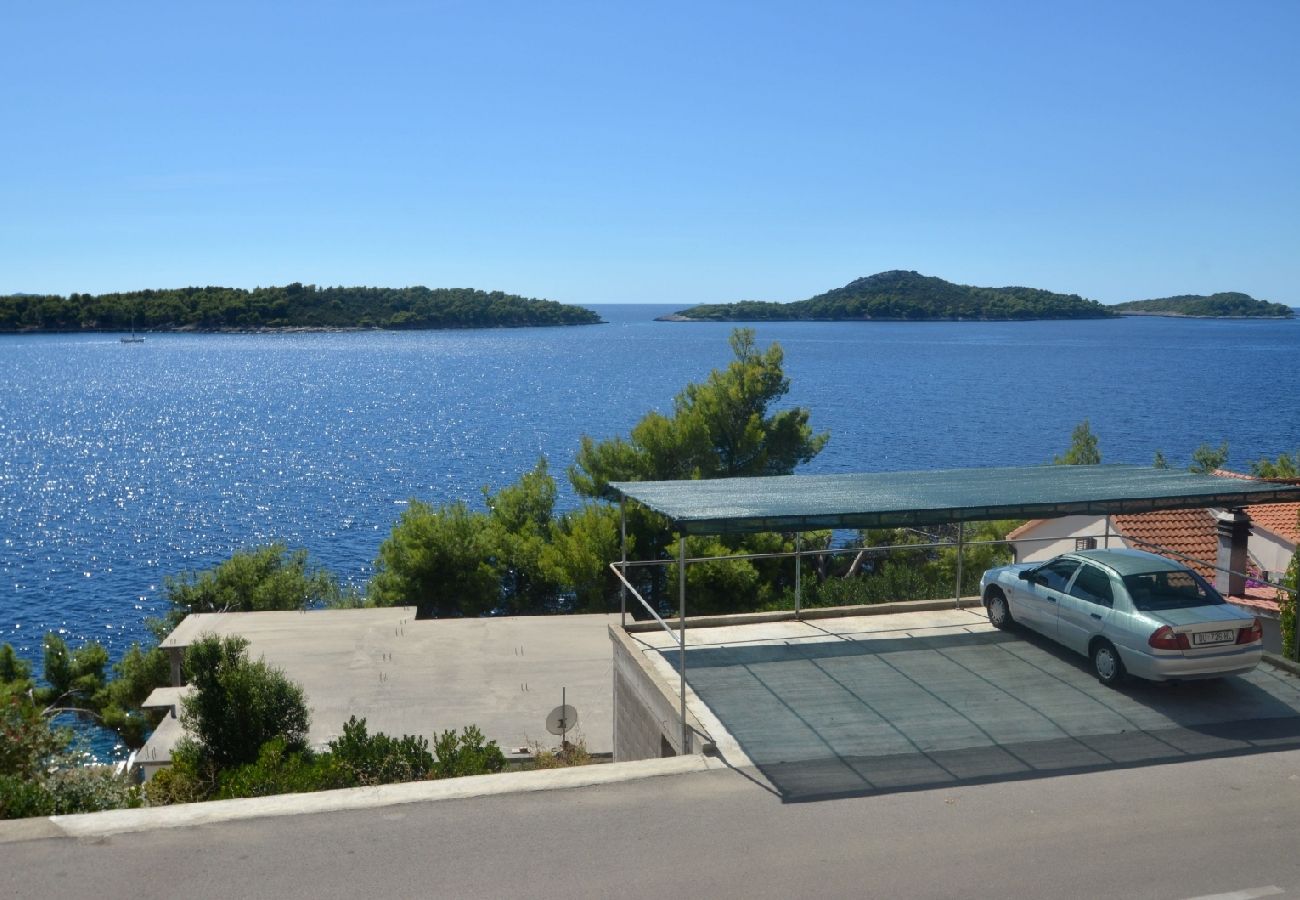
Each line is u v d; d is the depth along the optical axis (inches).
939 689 418.6
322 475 3171.8
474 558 1091.3
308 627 834.2
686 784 325.7
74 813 333.7
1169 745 360.5
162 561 2121.1
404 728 610.2
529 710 644.1
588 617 888.9
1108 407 4426.7
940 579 854.5
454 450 3646.7
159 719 954.7
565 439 3863.2
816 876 264.5
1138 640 402.0
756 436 1117.7
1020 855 277.3
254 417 4928.6
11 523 2506.2
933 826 295.3
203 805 307.0
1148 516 902.4
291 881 260.2
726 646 477.7
